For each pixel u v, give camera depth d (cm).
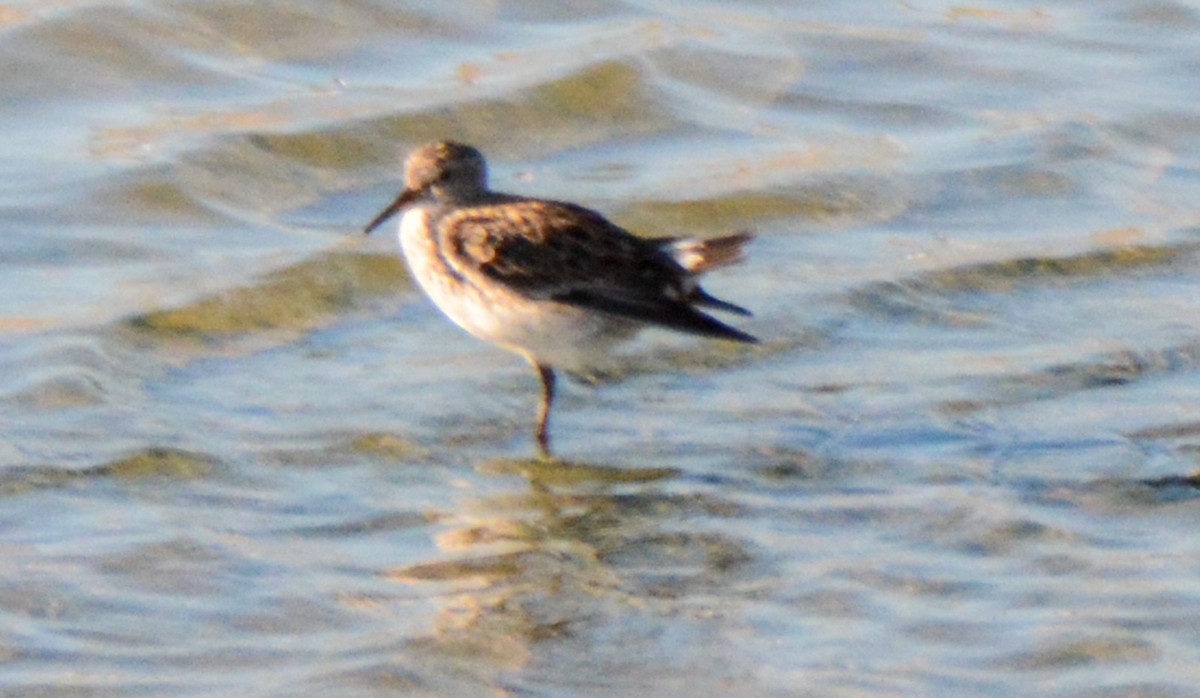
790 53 2164
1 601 1158
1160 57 2194
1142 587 1186
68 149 1877
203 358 1526
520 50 2119
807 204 1850
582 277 1382
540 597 1188
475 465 1378
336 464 1369
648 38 2150
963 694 1070
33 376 1462
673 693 1073
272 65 2061
